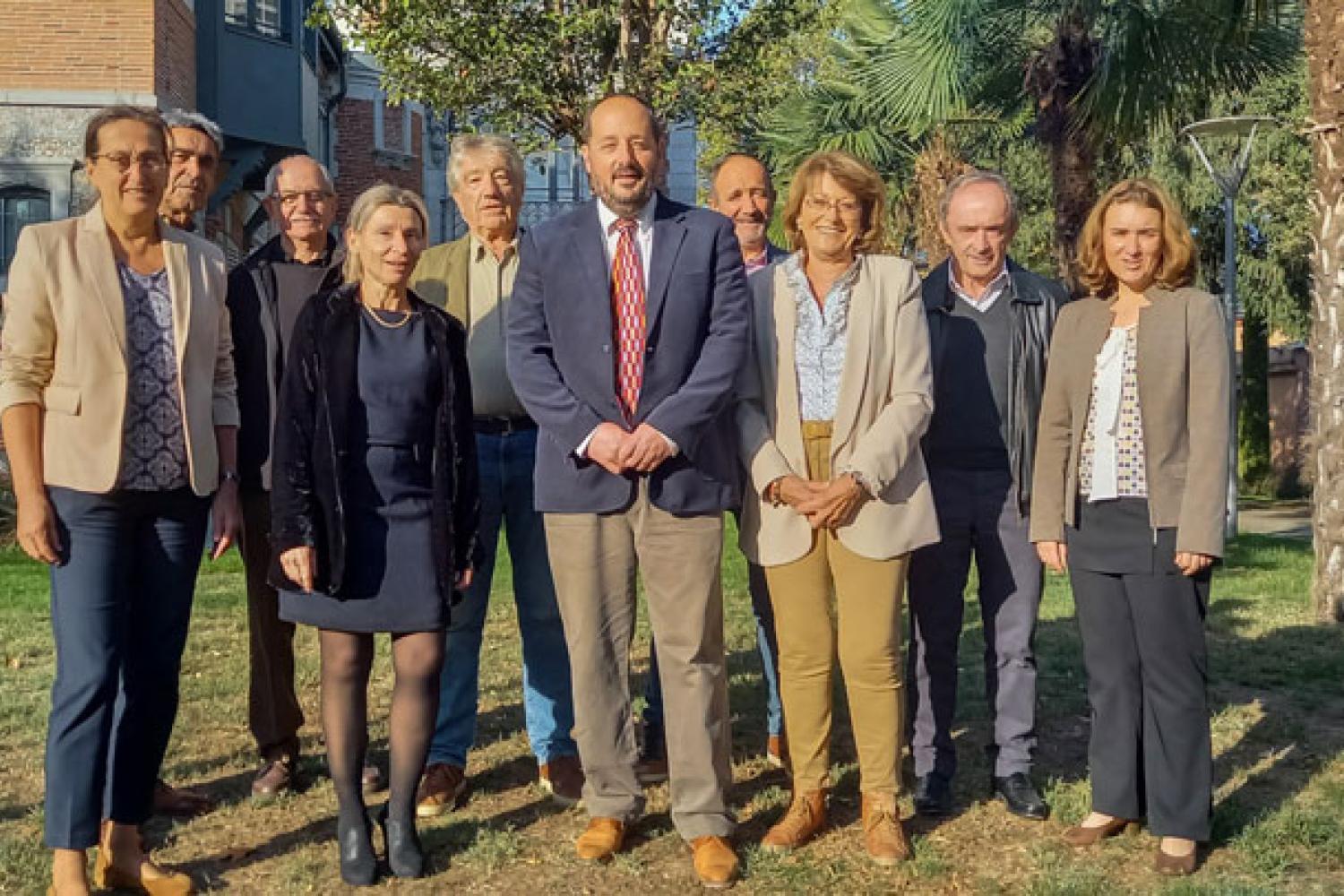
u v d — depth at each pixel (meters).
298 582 3.98
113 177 3.85
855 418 4.36
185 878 4.10
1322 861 4.32
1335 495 8.33
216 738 5.70
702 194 28.86
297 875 4.21
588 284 4.23
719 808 4.30
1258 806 4.84
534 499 4.37
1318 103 8.48
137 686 4.04
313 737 5.66
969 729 5.85
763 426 4.43
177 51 14.98
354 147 27.38
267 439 4.79
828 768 4.65
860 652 4.40
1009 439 4.75
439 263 4.96
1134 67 11.75
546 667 4.96
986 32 13.16
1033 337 4.76
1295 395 29.45
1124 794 4.43
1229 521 15.87
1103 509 4.35
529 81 14.15
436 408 4.18
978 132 20.53
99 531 3.85
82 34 13.84
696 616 4.25
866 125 17.44
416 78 14.33
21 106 13.74
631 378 4.21
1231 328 15.44
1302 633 7.89
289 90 17.47
